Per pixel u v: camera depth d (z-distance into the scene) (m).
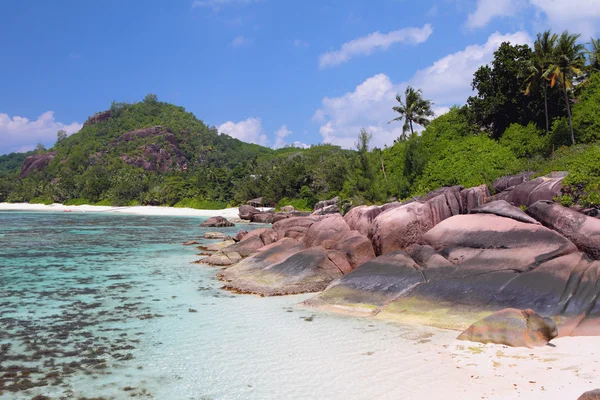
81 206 116.75
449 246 14.82
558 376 7.79
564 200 16.98
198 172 127.69
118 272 20.67
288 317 12.75
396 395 7.46
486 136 39.69
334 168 75.94
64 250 28.97
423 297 12.73
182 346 10.29
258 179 99.81
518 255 13.03
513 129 38.53
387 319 12.24
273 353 9.73
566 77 36.09
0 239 35.94
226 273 19.45
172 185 114.88
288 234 23.75
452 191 18.81
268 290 16.08
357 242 17.39
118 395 7.76
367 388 7.79
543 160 29.98
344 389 7.79
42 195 140.12
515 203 18.59
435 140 45.03
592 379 7.53
